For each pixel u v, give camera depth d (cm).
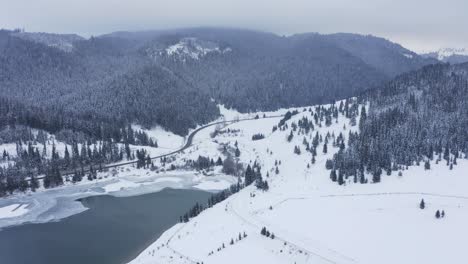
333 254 10925
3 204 17400
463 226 12025
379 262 10400
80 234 14312
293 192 16325
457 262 10175
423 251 10762
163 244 12725
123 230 14675
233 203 15600
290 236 12106
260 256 11081
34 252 12800
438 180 15875
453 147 18112
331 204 14488
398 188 15512
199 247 12150
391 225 12356
